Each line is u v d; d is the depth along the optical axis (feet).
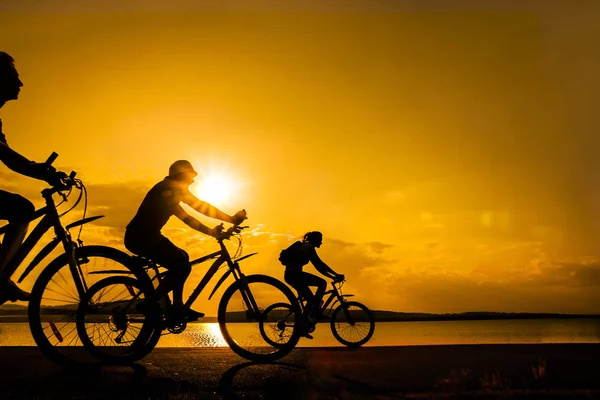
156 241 14.75
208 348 17.06
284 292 15.71
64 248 14.05
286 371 13.03
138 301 14.51
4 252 13.25
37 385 11.50
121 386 11.51
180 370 13.20
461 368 12.28
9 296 13.53
